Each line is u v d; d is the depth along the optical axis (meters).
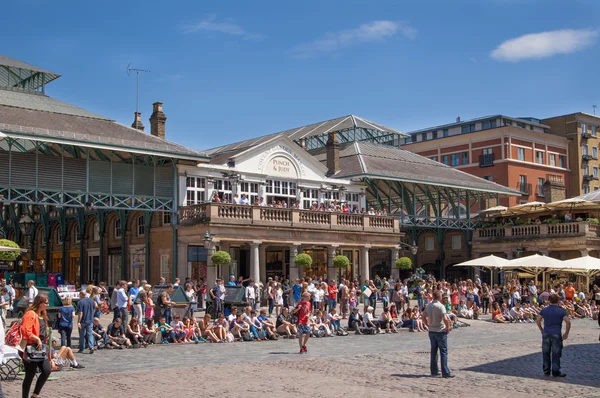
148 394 11.67
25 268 46.56
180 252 35.09
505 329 26.80
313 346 20.08
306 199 40.88
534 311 30.58
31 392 11.85
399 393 11.78
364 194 43.91
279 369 14.80
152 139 35.53
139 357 17.03
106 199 34.72
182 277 34.91
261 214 35.12
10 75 38.69
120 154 36.03
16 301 26.39
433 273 54.72
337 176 43.34
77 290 29.45
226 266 37.56
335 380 13.23
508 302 32.47
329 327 23.56
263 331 21.86
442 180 46.72
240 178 37.75
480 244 49.94
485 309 34.88
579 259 32.84
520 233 47.88
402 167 46.34
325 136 53.03
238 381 13.09
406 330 25.55
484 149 71.94
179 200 35.72
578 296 33.91
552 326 13.80
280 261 40.69
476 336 23.66
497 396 11.52
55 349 17.16
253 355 17.56
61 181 32.59
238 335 21.50
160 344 20.09
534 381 13.14
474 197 53.75
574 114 78.25
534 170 72.56
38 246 46.66
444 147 75.50
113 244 39.59
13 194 32.72
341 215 38.53
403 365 15.47
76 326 24.11
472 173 72.56
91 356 17.19
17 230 45.69
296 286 28.86
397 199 49.25
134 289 20.55
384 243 40.66
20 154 31.55
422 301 30.02
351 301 29.28
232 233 33.94
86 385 12.62
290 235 36.09
